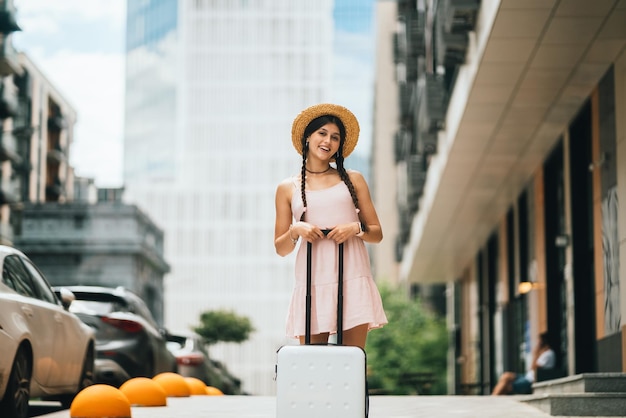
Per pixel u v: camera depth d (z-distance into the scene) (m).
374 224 5.38
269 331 130.12
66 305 9.60
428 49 20.48
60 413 8.57
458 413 8.77
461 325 38.34
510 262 25.11
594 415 8.91
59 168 74.06
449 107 19.05
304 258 5.25
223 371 27.03
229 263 131.88
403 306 57.53
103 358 12.66
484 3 13.44
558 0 11.79
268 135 138.50
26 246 74.12
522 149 19.06
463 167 20.52
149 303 83.44
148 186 134.38
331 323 5.14
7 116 48.75
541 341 18.16
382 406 9.96
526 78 14.83
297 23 143.38
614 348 14.00
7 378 7.20
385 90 81.38
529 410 9.34
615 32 12.86
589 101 15.88
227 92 140.62
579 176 17.03
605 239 14.74
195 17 143.62
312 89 141.12
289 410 4.81
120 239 76.19
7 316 7.31
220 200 134.50
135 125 152.25
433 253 32.44
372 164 99.69
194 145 138.50
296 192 5.38
